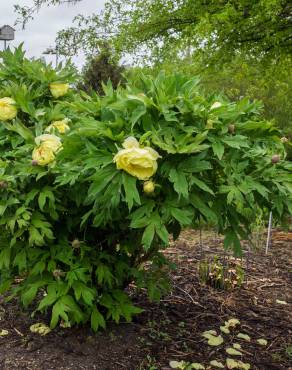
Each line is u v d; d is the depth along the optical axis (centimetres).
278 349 350
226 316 399
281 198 279
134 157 239
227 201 257
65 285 309
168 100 267
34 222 300
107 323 358
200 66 938
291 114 1281
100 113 283
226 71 1001
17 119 319
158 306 405
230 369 316
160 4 931
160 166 260
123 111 270
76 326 348
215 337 353
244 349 346
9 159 323
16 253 321
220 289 458
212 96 293
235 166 267
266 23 827
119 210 282
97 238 340
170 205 260
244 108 292
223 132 264
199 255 569
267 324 391
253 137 284
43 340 335
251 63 952
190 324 377
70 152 270
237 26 811
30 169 293
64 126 323
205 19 743
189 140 253
